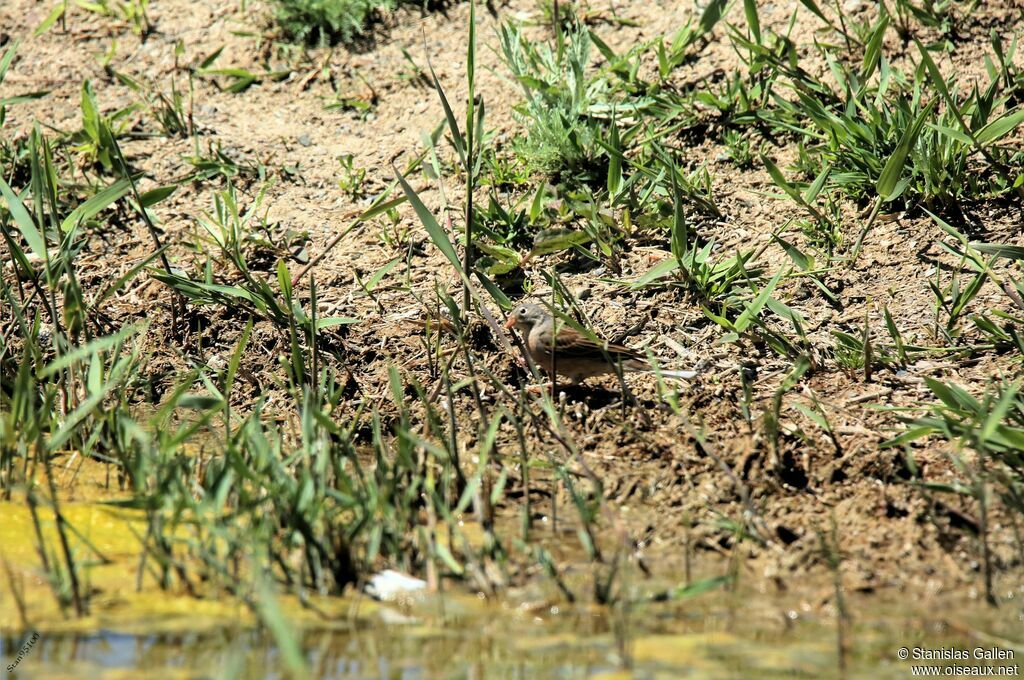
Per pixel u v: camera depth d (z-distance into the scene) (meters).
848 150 13.30
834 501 9.65
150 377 11.68
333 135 15.34
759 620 8.06
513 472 10.27
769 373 11.49
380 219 13.96
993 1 15.00
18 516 9.24
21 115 15.48
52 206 10.69
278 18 16.55
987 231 12.66
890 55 14.69
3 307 12.58
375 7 16.66
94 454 10.21
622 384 10.91
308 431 8.93
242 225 13.80
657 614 8.12
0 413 10.84
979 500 8.89
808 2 14.11
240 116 15.62
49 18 16.80
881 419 10.62
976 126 13.09
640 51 15.01
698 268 12.59
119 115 14.97
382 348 12.19
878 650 7.62
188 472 9.28
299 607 8.08
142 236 13.75
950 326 11.61
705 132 14.37
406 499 8.95
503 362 12.05
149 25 16.92
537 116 14.24
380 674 7.24
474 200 14.07
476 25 16.44
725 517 9.47
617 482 10.04
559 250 13.22
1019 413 10.01
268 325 12.48
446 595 8.32
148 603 8.04
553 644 7.64
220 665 7.30
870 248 12.74
